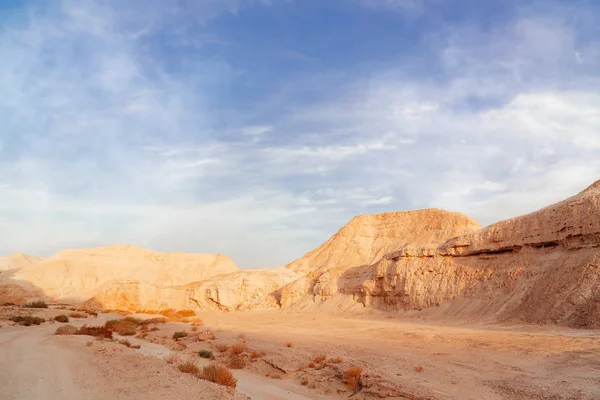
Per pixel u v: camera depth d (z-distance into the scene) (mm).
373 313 58281
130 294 80750
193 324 50625
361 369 19641
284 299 79812
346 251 100125
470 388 16625
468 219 87188
